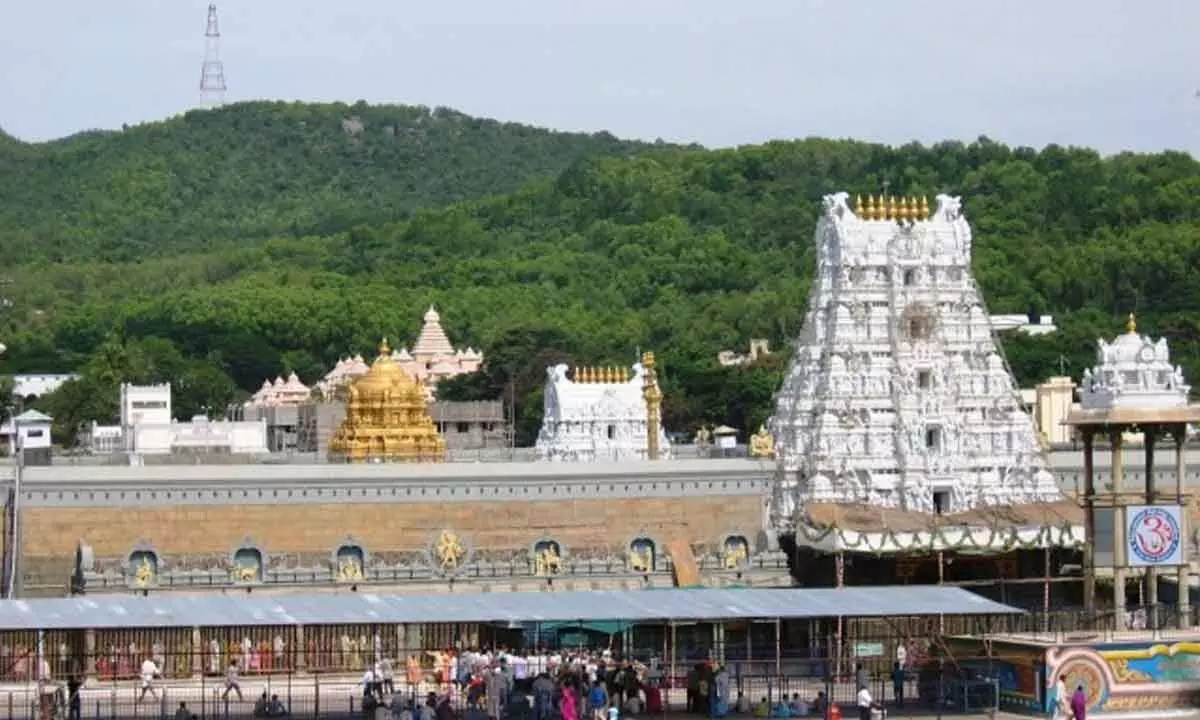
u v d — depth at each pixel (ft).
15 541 609.01
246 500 631.15
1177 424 557.74
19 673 531.50
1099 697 492.13
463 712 477.36
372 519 640.17
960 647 518.78
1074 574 636.89
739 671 512.63
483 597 520.83
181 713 458.50
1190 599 626.23
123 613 483.10
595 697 463.42
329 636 560.20
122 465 650.02
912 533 616.80
